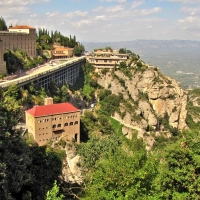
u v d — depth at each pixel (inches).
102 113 6348.4
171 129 6820.9
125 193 1606.8
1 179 1525.6
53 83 5565.9
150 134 6171.3
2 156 1643.7
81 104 6382.9
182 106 7308.1
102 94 6889.8
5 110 1927.9
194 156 1701.5
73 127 4136.3
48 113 3823.8
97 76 7583.7
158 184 1675.7
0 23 7485.2
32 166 2079.2
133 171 1640.0
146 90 7165.4
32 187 1894.7
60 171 2401.6
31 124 3764.8
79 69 7815.0
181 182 1679.4
